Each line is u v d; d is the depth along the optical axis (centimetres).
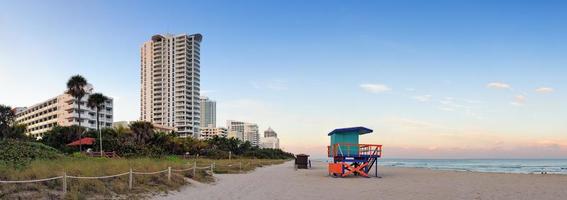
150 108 18688
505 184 2852
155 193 1894
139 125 8806
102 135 9044
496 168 9306
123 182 1936
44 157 3509
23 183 1594
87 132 9712
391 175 3956
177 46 18512
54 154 3831
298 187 2505
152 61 18862
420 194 2166
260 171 4469
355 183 2861
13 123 9700
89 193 1664
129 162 2805
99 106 8906
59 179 1698
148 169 2372
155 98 18612
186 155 8638
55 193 1561
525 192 2297
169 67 18500
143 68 19200
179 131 18075
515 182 3042
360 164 3716
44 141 9375
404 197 2028
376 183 2870
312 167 6209
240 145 14375
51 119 14300
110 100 14788
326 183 2841
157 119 18512
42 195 1511
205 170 3288
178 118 18162
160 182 2127
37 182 1639
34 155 3478
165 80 18525
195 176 2664
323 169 5334
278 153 16025
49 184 1647
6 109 9500
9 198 1415
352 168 3588
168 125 18238
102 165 2455
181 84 18275
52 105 14338
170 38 18638
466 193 2228
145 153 5397
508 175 4066
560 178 3547
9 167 2036
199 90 19075
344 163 3606
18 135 9106
